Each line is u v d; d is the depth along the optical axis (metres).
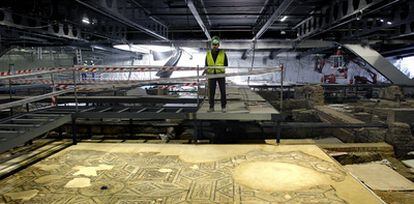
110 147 5.12
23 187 3.48
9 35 10.34
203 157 4.51
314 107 11.16
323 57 18.31
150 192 3.31
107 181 3.63
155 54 17.30
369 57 12.66
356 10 6.79
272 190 3.34
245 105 6.51
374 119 8.44
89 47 13.89
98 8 6.47
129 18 8.78
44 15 7.39
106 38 13.36
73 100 7.69
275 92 12.52
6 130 4.70
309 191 3.31
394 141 6.60
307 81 18.73
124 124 7.14
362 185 3.47
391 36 11.95
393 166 6.03
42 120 5.04
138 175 3.81
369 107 9.60
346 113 9.45
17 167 4.28
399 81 12.50
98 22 11.05
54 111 6.08
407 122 7.44
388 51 16.80
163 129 7.08
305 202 3.05
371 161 6.25
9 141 3.95
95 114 5.57
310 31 10.96
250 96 8.35
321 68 18.47
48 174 3.88
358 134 7.70
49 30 9.68
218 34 15.41
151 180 3.64
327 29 9.66
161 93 11.41
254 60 18.69
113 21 11.15
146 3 8.84
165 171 3.94
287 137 8.21
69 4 8.14
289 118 10.93
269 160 4.35
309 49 16.98
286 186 3.45
